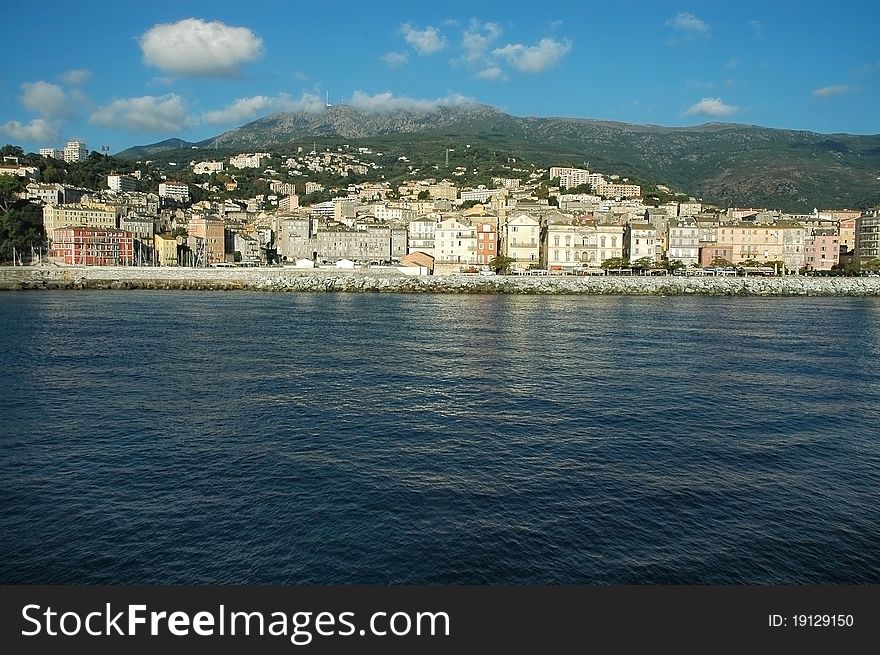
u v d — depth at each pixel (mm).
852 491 41344
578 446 48938
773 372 78312
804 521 37031
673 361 84812
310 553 33094
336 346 95938
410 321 131750
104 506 38062
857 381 73875
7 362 81062
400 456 46281
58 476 42469
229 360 83312
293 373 74938
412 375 74188
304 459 45594
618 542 34344
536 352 91312
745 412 59375
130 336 105750
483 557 32812
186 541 34156
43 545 33781
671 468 44656
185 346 95000
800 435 52688
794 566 32531
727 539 34875
